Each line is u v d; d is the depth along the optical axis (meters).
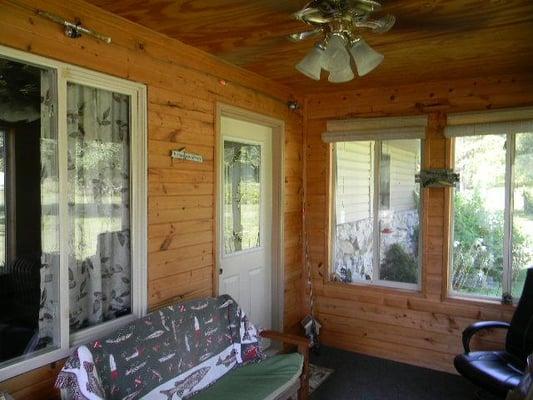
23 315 1.88
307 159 4.15
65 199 1.98
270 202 3.80
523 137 3.27
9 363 1.79
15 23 1.76
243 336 2.62
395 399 3.01
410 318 3.66
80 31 1.98
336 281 4.05
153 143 2.43
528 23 2.24
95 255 2.20
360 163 3.97
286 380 2.31
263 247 3.73
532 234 3.26
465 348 2.87
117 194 2.31
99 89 2.19
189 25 2.31
